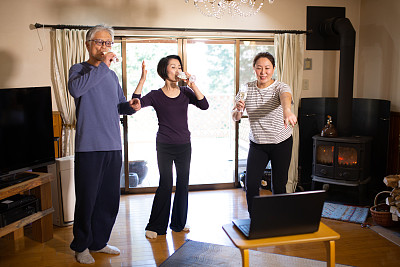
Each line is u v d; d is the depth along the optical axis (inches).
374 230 139.1
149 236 133.8
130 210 162.7
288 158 126.9
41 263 116.7
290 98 116.0
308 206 83.2
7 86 166.9
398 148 167.3
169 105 128.3
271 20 184.5
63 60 168.2
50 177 131.0
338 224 145.9
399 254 121.0
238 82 188.5
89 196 112.3
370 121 177.0
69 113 170.1
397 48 167.8
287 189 189.3
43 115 130.4
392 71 171.5
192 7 177.8
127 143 183.6
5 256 121.6
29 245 129.5
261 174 129.3
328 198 175.2
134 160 186.9
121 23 173.6
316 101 188.7
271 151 126.6
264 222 81.8
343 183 166.2
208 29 179.0
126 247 127.1
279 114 123.6
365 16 188.4
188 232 138.8
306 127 189.3
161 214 134.6
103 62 108.0
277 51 183.0
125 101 122.8
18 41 165.9
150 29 174.7
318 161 173.8
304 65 190.1
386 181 139.6
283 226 83.5
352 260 117.0
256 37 185.5
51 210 132.4
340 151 166.2
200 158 200.2
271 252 121.6
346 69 167.6
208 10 178.5
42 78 169.3
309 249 123.8
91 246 121.0
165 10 175.9
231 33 183.2
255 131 126.7
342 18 175.8
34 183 124.6
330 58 192.1
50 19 167.5
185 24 178.1
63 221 144.3
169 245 128.1
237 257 118.0
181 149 130.8
